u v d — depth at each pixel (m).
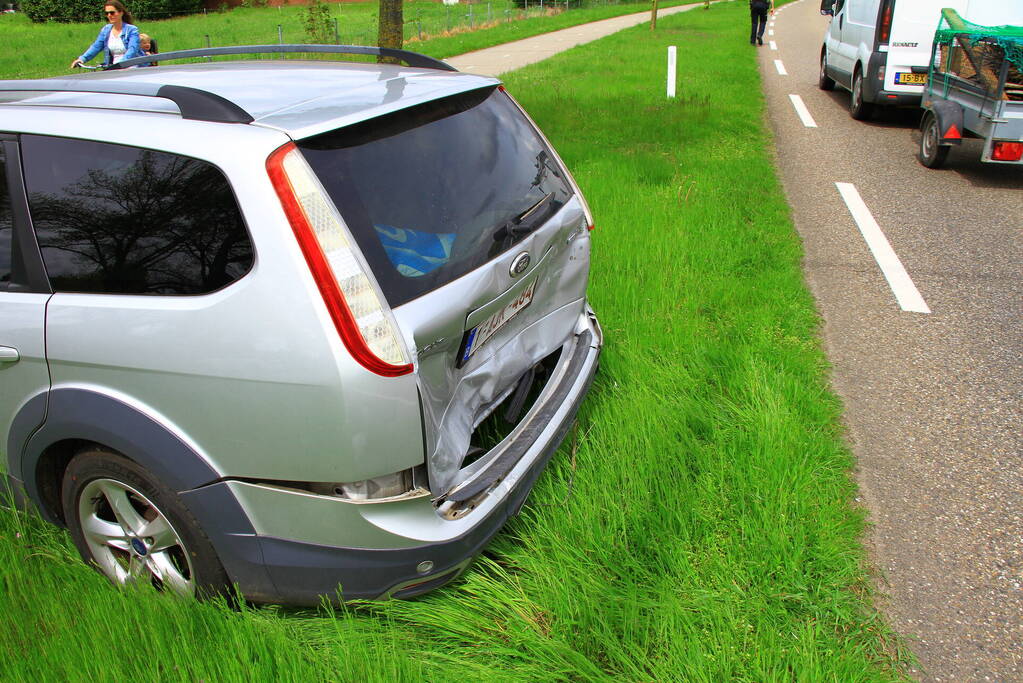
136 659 2.23
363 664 2.19
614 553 2.68
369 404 2.05
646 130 10.29
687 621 2.38
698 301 4.93
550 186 3.04
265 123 2.17
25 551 2.65
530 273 2.71
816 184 8.42
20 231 2.42
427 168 2.40
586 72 16.95
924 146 9.27
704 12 41.12
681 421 3.48
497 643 2.37
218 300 2.11
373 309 2.05
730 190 7.57
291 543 2.26
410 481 2.24
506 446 2.69
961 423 3.76
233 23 43.25
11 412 2.52
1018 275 5.70
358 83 2.67
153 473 2.30
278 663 2.19
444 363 2.33
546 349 3.06
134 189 2.24
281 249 2.03
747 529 2.77
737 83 14.96
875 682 2.20
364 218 2.13
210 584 2.39
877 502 3.15
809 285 5.56
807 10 44.53
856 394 4.06
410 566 2.27
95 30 42.16
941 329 4.82
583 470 3.09
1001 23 10.57
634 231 6.04
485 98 2.90
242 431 2.16
